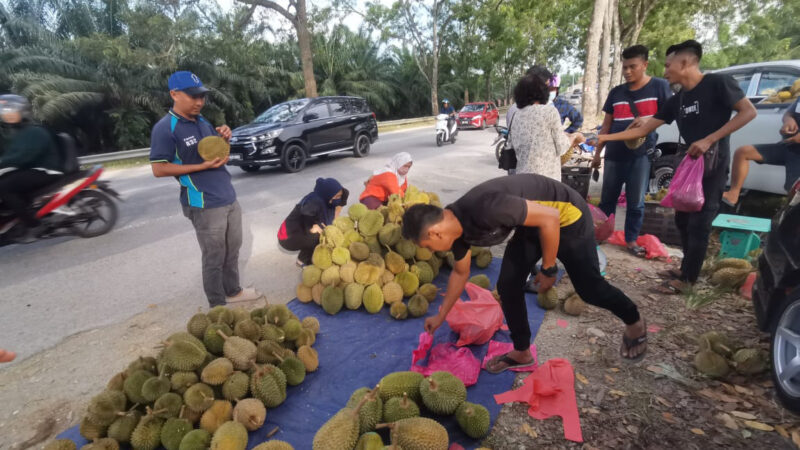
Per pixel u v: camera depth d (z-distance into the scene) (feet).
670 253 15.19
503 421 7.82
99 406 7.09
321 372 9.39
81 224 20.47
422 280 12.30
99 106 53.47
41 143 17.20
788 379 7.69
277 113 35.09
